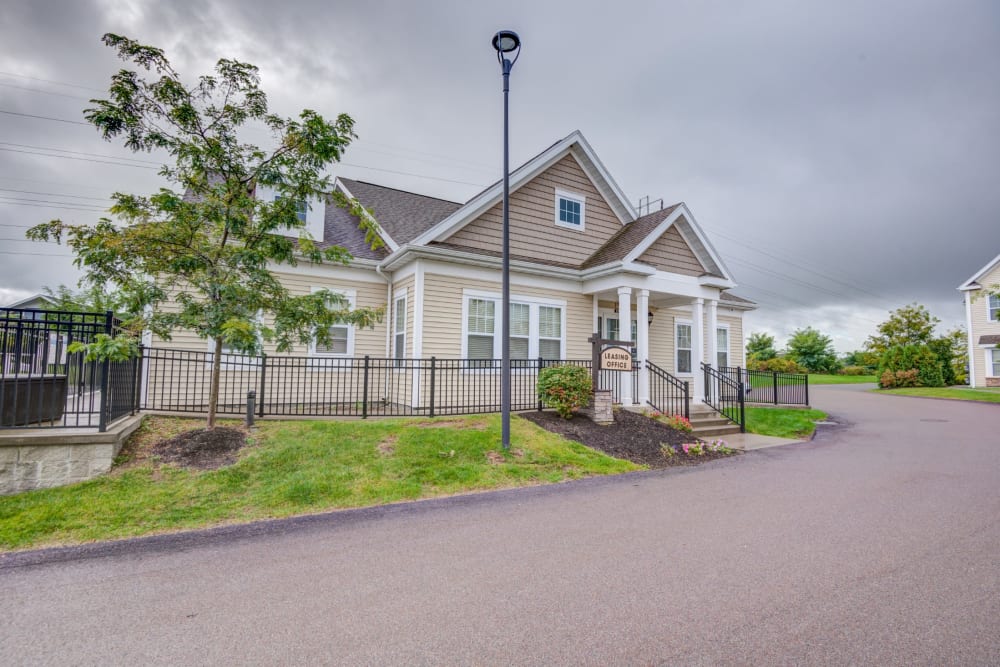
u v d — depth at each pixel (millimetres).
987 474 7430
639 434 9625
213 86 6691
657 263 13117
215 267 6930
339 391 11773
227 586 3480
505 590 3393
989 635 2797
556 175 13812
